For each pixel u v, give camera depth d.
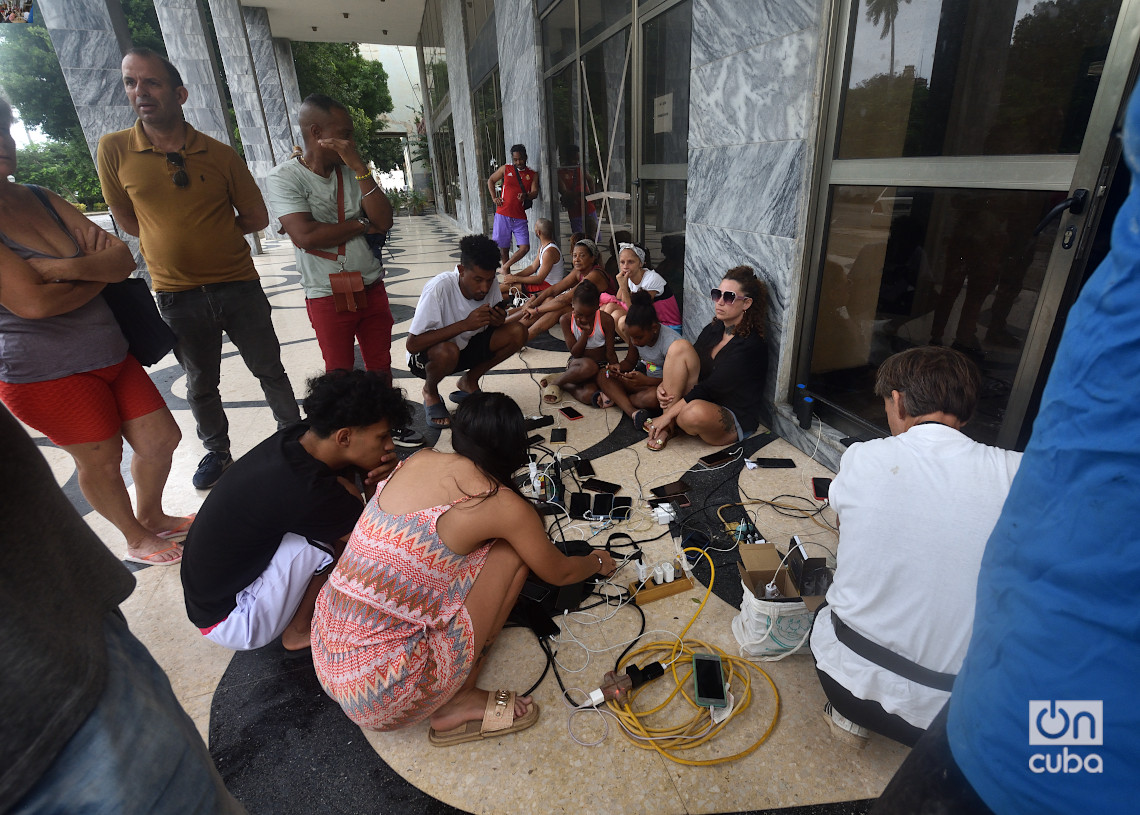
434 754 1.61
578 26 5.61
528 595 2.13
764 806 1.44
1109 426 0.52
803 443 3.12
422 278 9.21
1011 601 0.63
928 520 1.22
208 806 0.71
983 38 2.07
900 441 1.32
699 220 3.78
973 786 0.67
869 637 1.32
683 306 4.23
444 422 3.68
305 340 5.90
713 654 1.87
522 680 1.83
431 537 1.47
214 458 3.09
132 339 2.26
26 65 18.94
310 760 1.61
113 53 6.61
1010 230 2.12
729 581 2.21
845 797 1.45
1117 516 0.52
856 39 2.56
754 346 3.07
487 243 3.43
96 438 2.16
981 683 0.66
